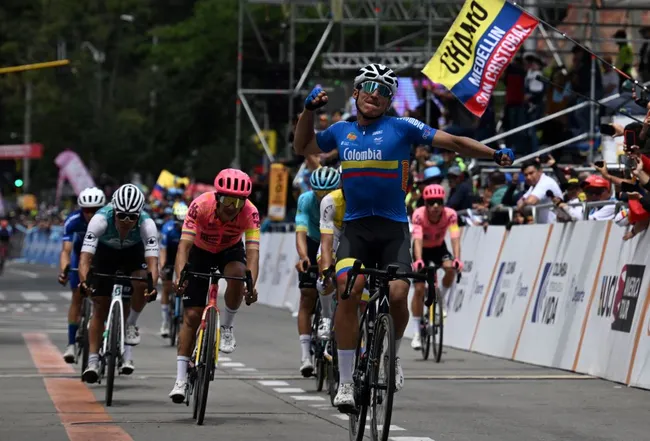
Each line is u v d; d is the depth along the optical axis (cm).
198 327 2244
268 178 6875
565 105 4766
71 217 2970
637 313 2753
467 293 3850
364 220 1889
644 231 2778
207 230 2238
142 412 2272
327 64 6750
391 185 1877
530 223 3638
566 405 2408
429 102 5266
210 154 10212
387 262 1869
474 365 3256
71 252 3016
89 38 17450
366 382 1841
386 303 1834
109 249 2595
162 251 4003
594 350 2955
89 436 1961
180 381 2236
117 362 2692
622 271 2861
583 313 3045
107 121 16375
